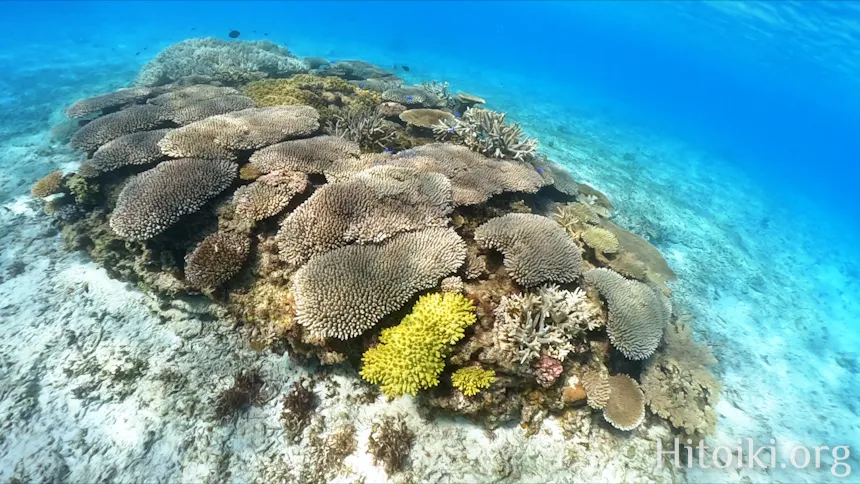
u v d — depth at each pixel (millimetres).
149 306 1463
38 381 1251
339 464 1117
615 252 1731
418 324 1054
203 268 1279
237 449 1143
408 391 1018
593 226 1913
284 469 1111
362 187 1305
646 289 1439
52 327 1395
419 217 1268
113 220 1356
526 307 1121
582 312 1155
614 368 1294
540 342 1094
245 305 1299
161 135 1735
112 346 1347
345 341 1135
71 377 1265
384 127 2039
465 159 1708
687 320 1879
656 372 1374
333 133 1934
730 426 1441
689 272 2221
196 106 2043
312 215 1222
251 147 1610
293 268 1245
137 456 1121
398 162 1557
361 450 1142
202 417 1194
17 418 1165
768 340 1895
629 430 1246
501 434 1175
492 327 1133
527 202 1778
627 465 1188
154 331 1395
